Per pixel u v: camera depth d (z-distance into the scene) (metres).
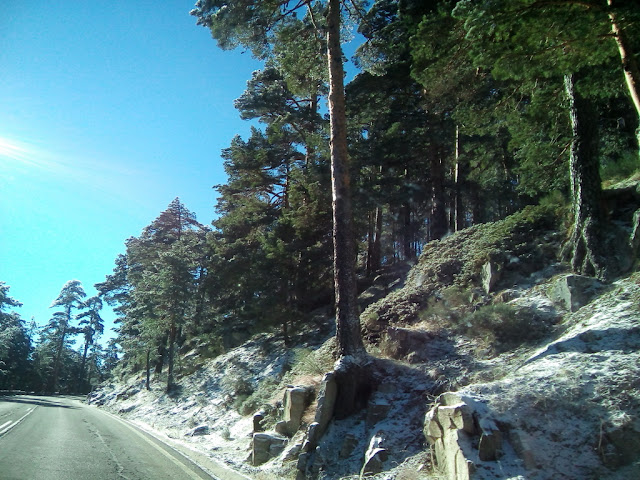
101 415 27.61
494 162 27.77
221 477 9.20
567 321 9.82
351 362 10.77
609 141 16.95
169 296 33.03
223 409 20.11
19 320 73.31
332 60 14.14
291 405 11.14
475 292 13.23
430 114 22.47
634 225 10.73
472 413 6.32
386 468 7.56
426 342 11.55
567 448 5.73
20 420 18.41
